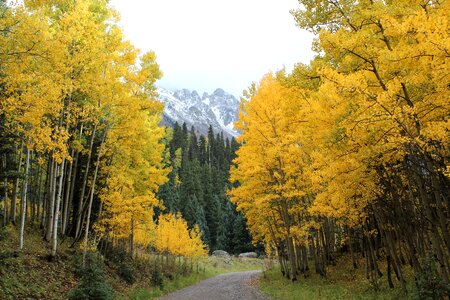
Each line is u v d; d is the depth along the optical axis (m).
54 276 11.56
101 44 12.05
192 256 31.47
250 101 15.28
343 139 7.65
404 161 7.86
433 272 7.66
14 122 9.20
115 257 18.73
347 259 18.41
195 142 116.12
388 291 10.91
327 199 10.73
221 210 69.50
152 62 14.50
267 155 14.45
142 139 16.16
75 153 18.25
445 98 6.30
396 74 6.98
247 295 15.42
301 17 8.34
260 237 22.27
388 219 11.02
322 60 8.38
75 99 13.95
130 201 15.88
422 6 7.32
